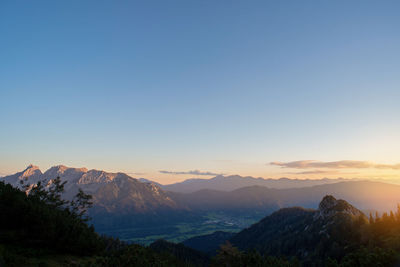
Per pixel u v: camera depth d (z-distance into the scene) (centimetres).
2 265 4391
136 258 6744
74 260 6072
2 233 5925
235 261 9462
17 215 6309
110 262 6128
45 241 6144
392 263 7956
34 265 4944
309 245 17325
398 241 10919
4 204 6494
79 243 6650
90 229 8362
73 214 9481
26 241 5941
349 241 14925
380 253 8506
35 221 6359
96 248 7212
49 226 6388
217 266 9612
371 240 12700
